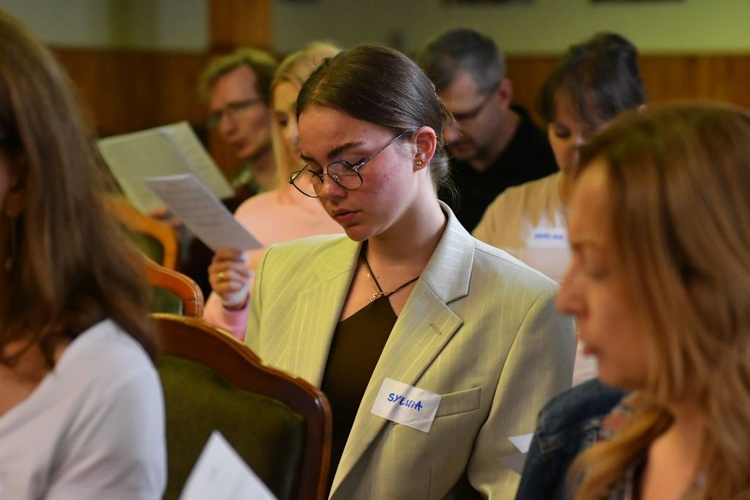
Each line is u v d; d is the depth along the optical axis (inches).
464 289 75.2
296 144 115.0
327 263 81.2
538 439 54.1
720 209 38.2
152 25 364.5
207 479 46.4
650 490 45.8
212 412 68.8
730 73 317.7
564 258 112.7
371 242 78.7
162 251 127.0
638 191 39.2
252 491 46.6
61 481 47.9
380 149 70.6
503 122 134.2
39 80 47.0
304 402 66.5
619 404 51.4
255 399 67.9
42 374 49.5
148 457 49.3
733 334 38.5
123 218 54.7
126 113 362.9
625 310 40.4
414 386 73.1
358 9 367.9
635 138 40.3
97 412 48.0
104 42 356.8
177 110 367.9
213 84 153.9
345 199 71.2
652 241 38.8
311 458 66.0
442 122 75.7
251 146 152.3
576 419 53.0
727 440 38.8
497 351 73.3
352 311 78.4
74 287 49.7
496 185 134.3
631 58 102.0
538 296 74.5
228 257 103.3
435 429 72.3
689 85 322.7
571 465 50.9
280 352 79.4
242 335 106.3
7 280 49.8
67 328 49.7
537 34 341.1
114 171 142.4
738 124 39.6
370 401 73.7
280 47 373.4
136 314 51.6
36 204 47.3
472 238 78.4
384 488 72.4
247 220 121.1
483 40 131.8
